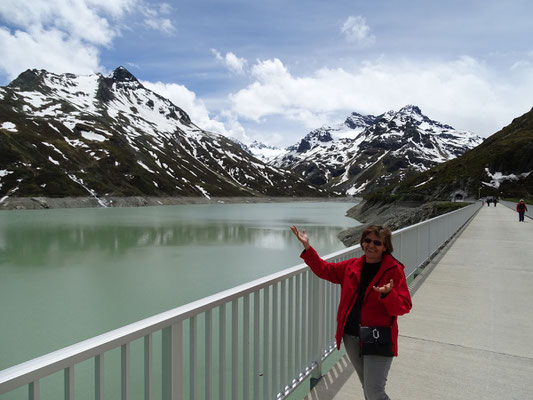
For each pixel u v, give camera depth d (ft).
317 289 15.79
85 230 184.85
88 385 33.27
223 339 10.57
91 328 51.96
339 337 11.15
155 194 506.89
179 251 122.72
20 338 48.34
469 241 56.44
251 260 106.11
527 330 20.02
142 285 77.00
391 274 10.56
